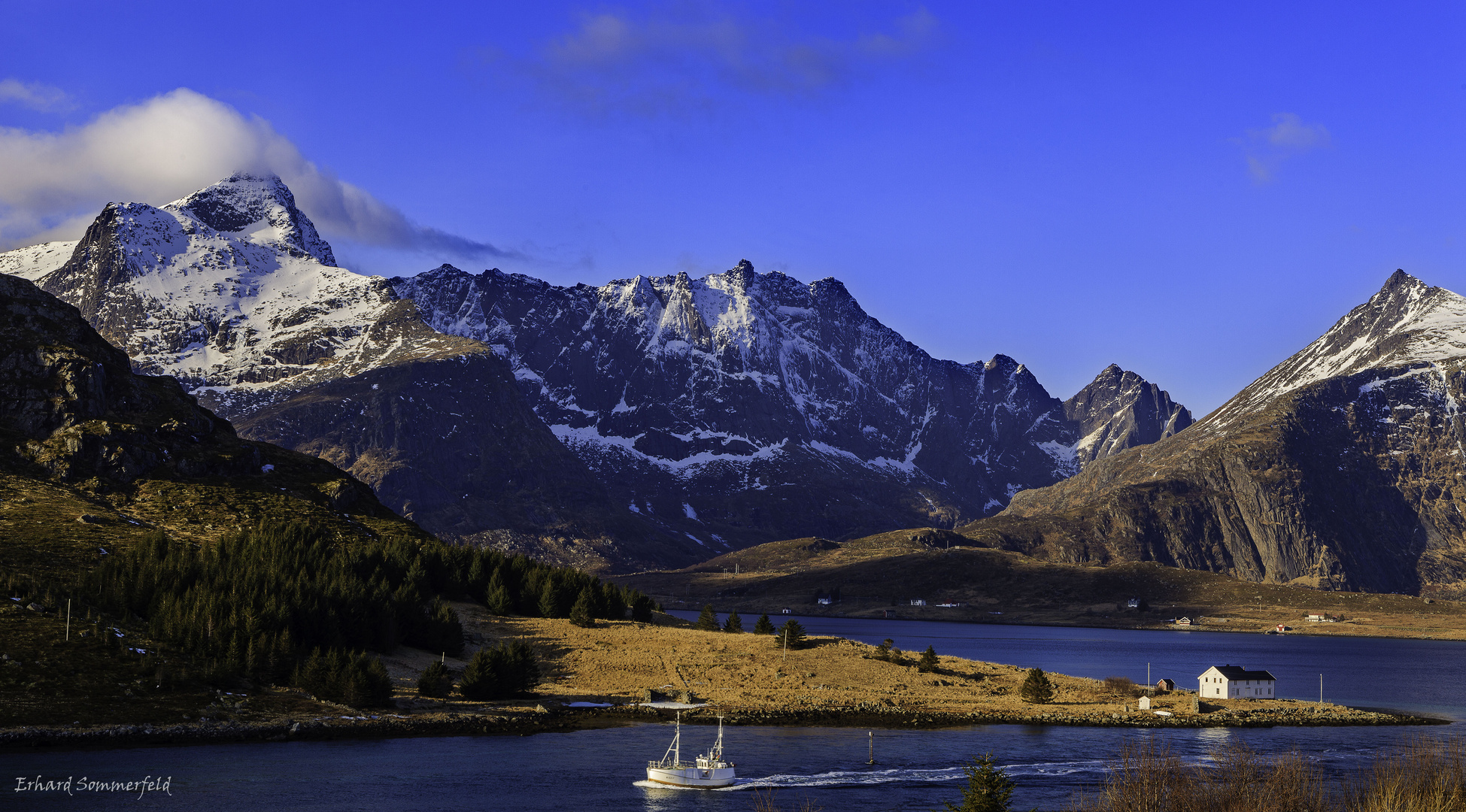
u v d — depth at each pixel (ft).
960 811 338.34
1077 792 463.42
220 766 463.42
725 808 431.43
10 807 398.42
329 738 523.29
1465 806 356.18
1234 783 375.45
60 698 510.58
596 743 539.70
